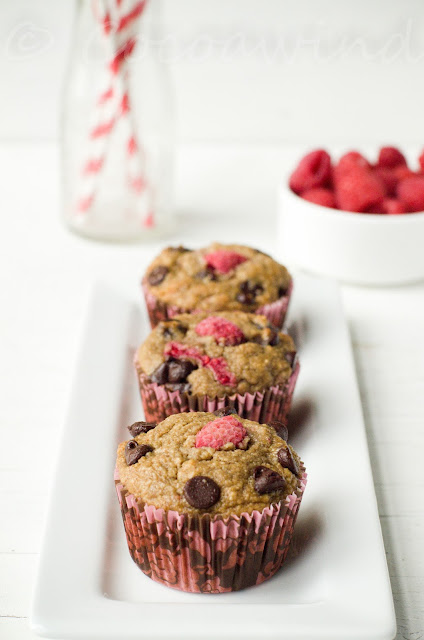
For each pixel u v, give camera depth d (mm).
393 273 728
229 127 1047
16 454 588
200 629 472
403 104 1023
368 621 476
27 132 1044
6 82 1012
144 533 510
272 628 473
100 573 505
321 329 662
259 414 592
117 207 793
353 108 1030
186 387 582
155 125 771
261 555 509
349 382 612
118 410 598
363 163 741
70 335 687
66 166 786
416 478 577
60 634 472
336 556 505
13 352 668
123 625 473
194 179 942
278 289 667
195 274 669
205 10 976
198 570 510
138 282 708
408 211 730
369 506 529
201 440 521
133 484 512
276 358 595
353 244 720
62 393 635
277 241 792
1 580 519
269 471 508
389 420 614
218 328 602
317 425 581
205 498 500
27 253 778
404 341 681
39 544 537
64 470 544
